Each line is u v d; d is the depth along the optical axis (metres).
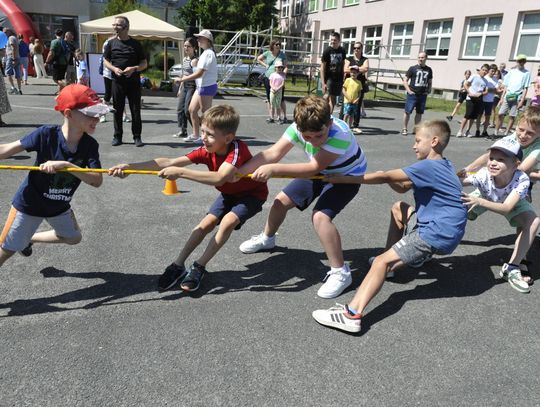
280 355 2.53
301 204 3.50
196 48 8.71
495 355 2.64
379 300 3.18
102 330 2.65
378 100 17.55
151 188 5.33
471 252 4.06
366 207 5.14
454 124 13.02
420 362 2.54
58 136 2.68
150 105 12.74
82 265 3.39
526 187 3.35
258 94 17.14
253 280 3.35
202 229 3.20
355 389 2.31
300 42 31.86
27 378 2.25
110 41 6.95
